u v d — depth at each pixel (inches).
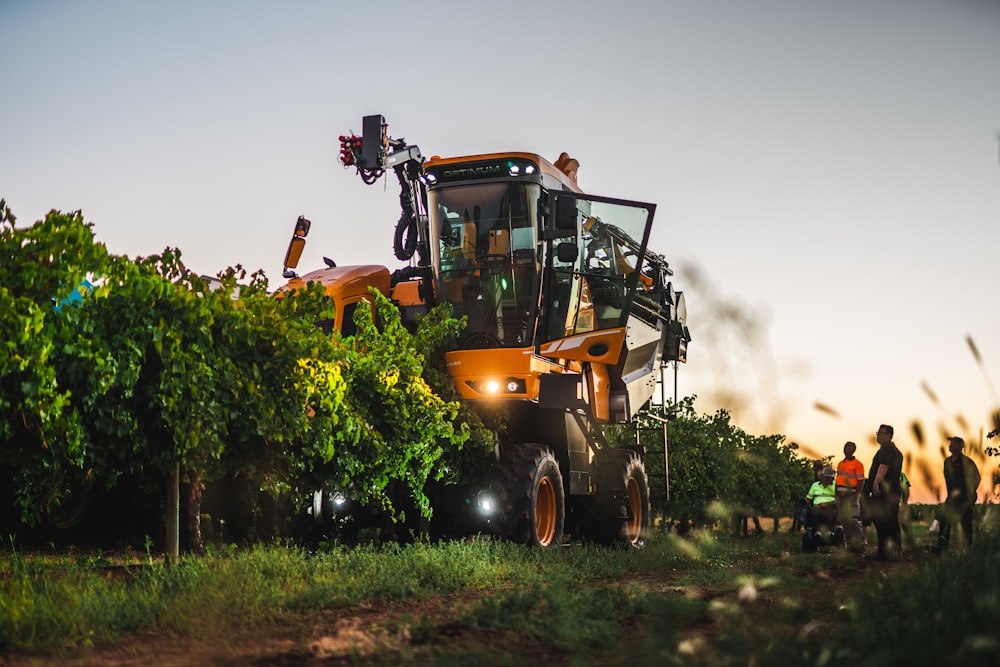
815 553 507.2
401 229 543.2
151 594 261.6
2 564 325.7
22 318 293.6
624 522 586.6
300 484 439.8
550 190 494.3
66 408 329.7
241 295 387.5
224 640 219.0
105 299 338.3
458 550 395.2
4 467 384.5
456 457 490.3
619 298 540.4
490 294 504.4
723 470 908.0
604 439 589.3
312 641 219.8
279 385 381.4
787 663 174.7
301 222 563.2
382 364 449.7
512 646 213.0
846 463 548.7
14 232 316.8
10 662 193.6
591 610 248.4
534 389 497.0
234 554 368.8
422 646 209.9
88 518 434.6
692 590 324.5
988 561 235.0
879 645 181.3
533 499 489.4
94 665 193.2
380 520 517.0
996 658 158.7
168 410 343.9
